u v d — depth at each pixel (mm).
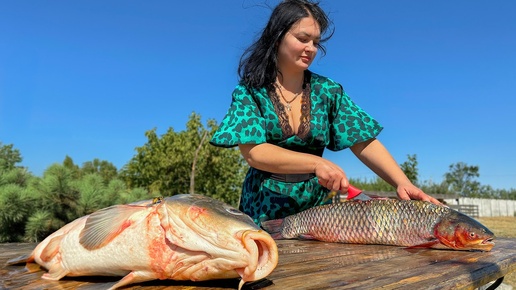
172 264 1499
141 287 1545
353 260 2195
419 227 2775
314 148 3328
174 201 1545
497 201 42125
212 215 1479
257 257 1403
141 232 1533
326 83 3389
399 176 3232
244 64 3225
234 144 2959
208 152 15375
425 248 2760
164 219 1513
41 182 6398
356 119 3383
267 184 3307
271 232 3195
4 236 5801
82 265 1637
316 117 3260
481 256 2461
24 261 1954
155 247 1509
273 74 3201
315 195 3318
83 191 6570
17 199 5855
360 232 2908
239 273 1442
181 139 15492
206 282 1571
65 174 6590
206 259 1469
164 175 15531
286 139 3205
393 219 2855
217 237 1439
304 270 1878
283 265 2008
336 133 3416
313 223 3064
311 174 3301
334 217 2996
